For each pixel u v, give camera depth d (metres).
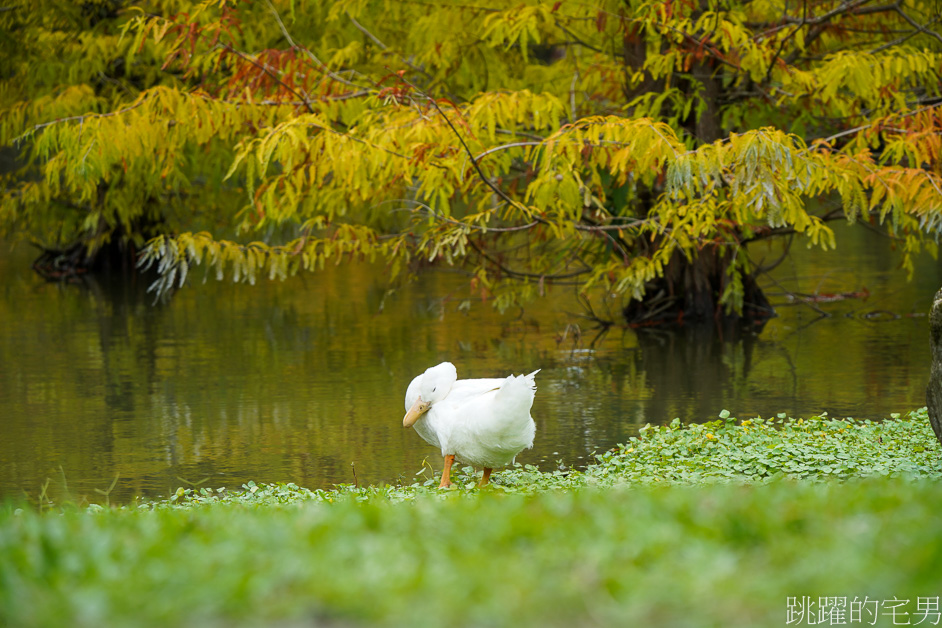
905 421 11.53
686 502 5.45
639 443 10.75
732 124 22.45
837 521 4.89
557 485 8.91
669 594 3.99
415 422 9.84
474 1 20.38
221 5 18.20
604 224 19.44
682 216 17.14
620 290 18.36
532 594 4.00
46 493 9.88
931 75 18.59
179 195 32.34
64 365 17.08
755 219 19.06
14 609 3.98
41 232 32.97
